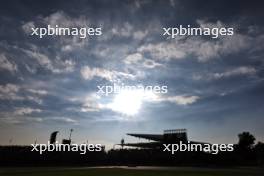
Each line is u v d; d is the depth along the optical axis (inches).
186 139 2106.3
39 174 800.9
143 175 796.6
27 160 1769.2
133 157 2187.5
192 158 2091.5
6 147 1733.5
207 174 884.0
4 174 802.2
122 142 2252.7
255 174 898.7
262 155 2139.5
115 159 2159.2
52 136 1894.7
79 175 765.9
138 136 2223.2
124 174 836.0
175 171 1073.5
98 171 1009.5
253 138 2214.6
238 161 2091.5
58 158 1891.0
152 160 2138.3
